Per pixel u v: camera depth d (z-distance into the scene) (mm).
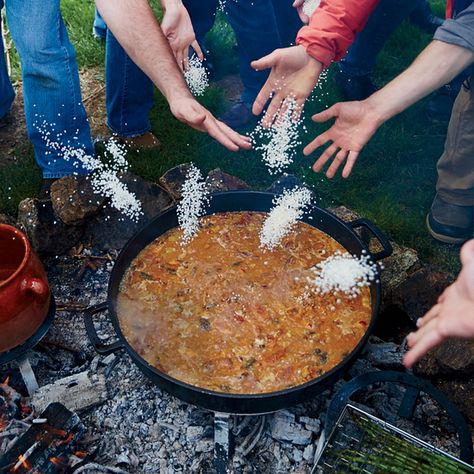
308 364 1147
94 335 1152
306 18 1535
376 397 1275
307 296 1263
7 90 1950
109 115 1847
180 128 1944
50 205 1557
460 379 1262
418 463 1057
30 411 1242
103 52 2268
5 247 1263
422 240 1660
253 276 1307
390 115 1233
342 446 1113
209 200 1406
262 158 1841
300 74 1288
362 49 1907
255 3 1705
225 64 2270
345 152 1289
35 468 1114
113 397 1300
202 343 1186
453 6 1379
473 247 801
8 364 1332
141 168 1806
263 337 1195
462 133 1460
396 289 1407
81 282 1535
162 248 1361
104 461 1200
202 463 1201
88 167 1682
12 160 1883
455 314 788
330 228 1366
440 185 1593
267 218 1427
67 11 2420
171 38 1487
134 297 1262
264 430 1227
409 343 864
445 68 1194
